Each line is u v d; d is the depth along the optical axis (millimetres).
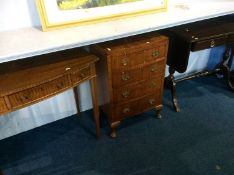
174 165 1574
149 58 1574
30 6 1447
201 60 2492
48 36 1329
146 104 1822
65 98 1918
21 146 1767
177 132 1838
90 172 1552
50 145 1766
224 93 2285
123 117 1771
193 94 2273
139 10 1629
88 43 1290
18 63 1306
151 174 1518
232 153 1649
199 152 1663
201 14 1663
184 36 1634
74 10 1436
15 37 1333
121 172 1541
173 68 1883
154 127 1891
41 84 1180
